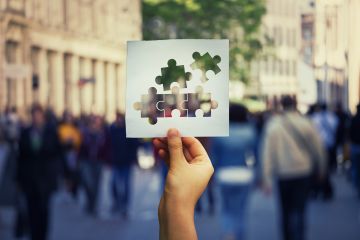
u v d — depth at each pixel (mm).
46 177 12148
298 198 11250
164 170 17016
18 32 43000
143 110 2539
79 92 55219
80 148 17859
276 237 13906
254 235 14180
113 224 16266
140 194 22078
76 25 54406
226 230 12352
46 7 47969
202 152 2537
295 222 11234
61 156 12258
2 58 40781
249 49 56188
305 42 18844
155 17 51844
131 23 65250
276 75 88312
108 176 29844
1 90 40781
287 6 92750
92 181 17859
